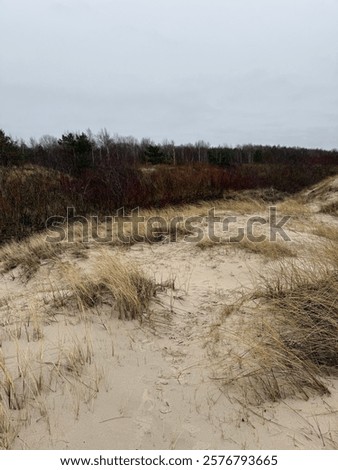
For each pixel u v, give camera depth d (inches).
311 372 91.2
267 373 91.6
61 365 93.1
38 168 526.9
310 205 530.6
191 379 92.4
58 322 118.9
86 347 102.8
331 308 114.3
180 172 532.7
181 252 230.1
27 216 328.2
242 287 165.2
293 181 762.8
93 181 428.1
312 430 74.5
